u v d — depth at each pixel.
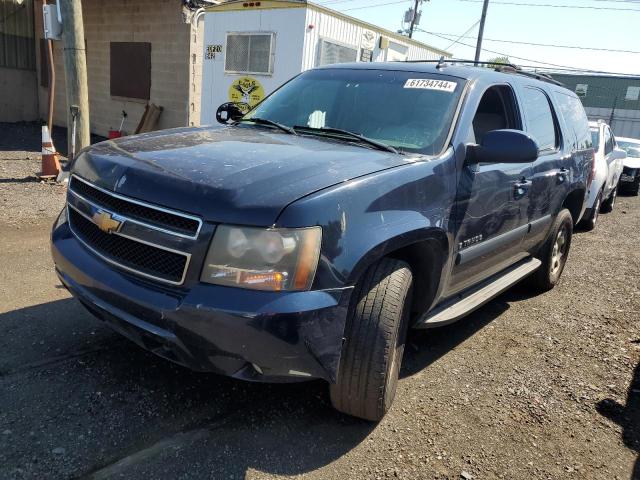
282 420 2.93
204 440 2.70
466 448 2.85
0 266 4.71
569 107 5.45
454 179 3.19
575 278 6.20
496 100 4.05
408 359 3.81
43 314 3.86
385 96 3.68
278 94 4.27
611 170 10.48
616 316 4.99
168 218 2.43
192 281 2.35
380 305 2.69
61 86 15.75
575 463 2.81
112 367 3.26
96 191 2.79
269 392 3.19
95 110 15.44
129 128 14.49
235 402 3.05
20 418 2.71
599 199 9.38
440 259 3.12
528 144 3.13
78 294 2.77
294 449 2.71
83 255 2.81
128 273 2.57
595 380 3.71
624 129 43.00
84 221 2.92
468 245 3.46
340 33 10.66
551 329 4.57
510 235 4.10
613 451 2.94
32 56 16.22
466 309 3.58
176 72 13.12
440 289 3.25
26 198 7.18
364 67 4.10
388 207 2.67
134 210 2.55
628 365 3.96
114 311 2.58
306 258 2.32
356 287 2.71
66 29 8.07
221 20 11.01
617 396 3.51
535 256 5.20
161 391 3.08
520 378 3.65
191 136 3.28
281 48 10.16
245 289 2.30
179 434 2.72
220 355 2.36
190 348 2.39
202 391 3.12
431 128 3.36
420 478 2.59
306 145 3.11
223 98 11.27
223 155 2.78
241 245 2.29
